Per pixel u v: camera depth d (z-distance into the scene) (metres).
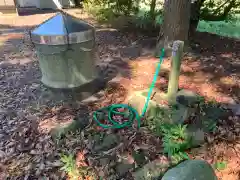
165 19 4.96
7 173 2.34
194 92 3.44
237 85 3.81
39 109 3.25
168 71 4.32
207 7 6.82
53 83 3.30
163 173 2.27
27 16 9.30
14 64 4.83
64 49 2.98
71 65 3.15
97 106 3.29
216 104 3.27
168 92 3.19
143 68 4.52
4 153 2.57
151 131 2.78
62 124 2.92
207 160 2.44
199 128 2.78
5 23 8.23
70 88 3.29
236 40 6.38
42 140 2.71
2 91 3.77
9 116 3.15
